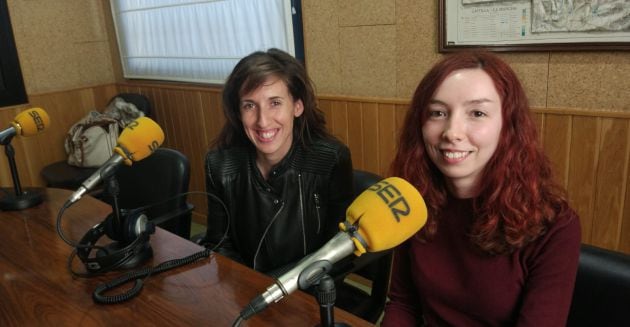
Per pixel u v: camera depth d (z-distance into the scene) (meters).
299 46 2.71
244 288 1.15
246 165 1.56
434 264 1.11
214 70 3.20
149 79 3.70
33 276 1.27
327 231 1.54
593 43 1.73
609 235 1.90
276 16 2.73
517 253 1.00
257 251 1.50
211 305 1.09
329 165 1.50
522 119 0.98
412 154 1.10
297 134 1.54
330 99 2.61
